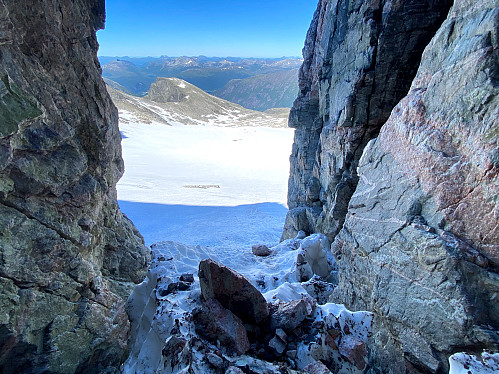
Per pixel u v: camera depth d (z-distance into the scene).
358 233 8.10
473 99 5.44
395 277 6.57
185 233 27.16
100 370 6.60
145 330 7.98
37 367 5.18
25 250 4.89
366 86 11.21
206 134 112.25
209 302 5.92
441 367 5.48
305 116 18.61
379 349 6.70
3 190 4.57
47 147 5.14
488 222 5.19
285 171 62.81
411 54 10.43
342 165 13.05
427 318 5.72
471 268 5.27
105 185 7.16
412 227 6.24
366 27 10.66
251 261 13.12
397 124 7.23
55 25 5.41
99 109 6.67
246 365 4.85
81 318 5.96
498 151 4.96
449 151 5.84
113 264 8.30
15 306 4.73
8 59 4.50
